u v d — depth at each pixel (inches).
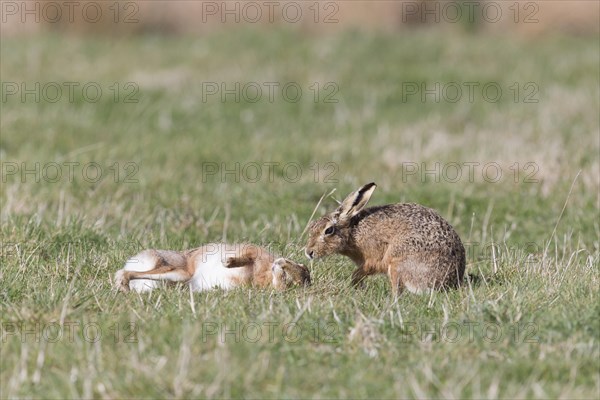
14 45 2288.4
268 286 843.4
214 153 1498.5
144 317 737.6
